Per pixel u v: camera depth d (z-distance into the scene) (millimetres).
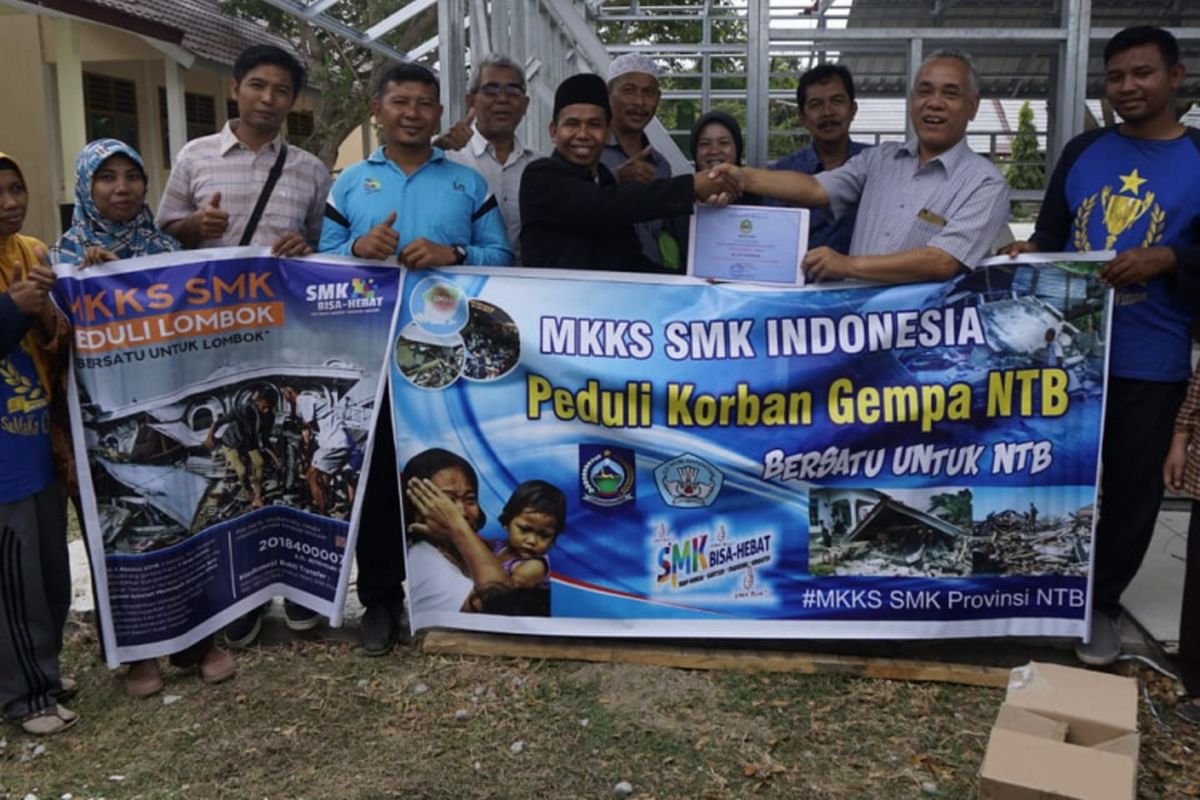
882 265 3555
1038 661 3816
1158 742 3283
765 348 3699
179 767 3236
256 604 3914
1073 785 2637
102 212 3535
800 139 11352
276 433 3895
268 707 3586
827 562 3754
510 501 3850
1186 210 3469
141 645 3625
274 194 3949
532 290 3758
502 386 3805
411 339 3803
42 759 3303
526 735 3373
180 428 3664
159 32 12789
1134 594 4137
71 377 3475
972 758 3205
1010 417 3641
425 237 3832
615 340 3742
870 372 3672
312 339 3826
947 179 3613
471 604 3904
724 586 3801
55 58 13266
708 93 11312
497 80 4562
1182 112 7082
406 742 3348
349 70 14328
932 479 3693
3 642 3406
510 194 4703
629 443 3781
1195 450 3387
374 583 4000
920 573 3729
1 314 3139
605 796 3047
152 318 3582
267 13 13977
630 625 3844
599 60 8672
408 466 3859
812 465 3721
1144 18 6074
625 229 4059
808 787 3068
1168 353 3572
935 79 3553
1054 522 3662
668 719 3447
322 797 3068
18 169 3305
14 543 3365
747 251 3734
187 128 16297
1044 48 5684
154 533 3617
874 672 3676
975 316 3617
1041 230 3883
